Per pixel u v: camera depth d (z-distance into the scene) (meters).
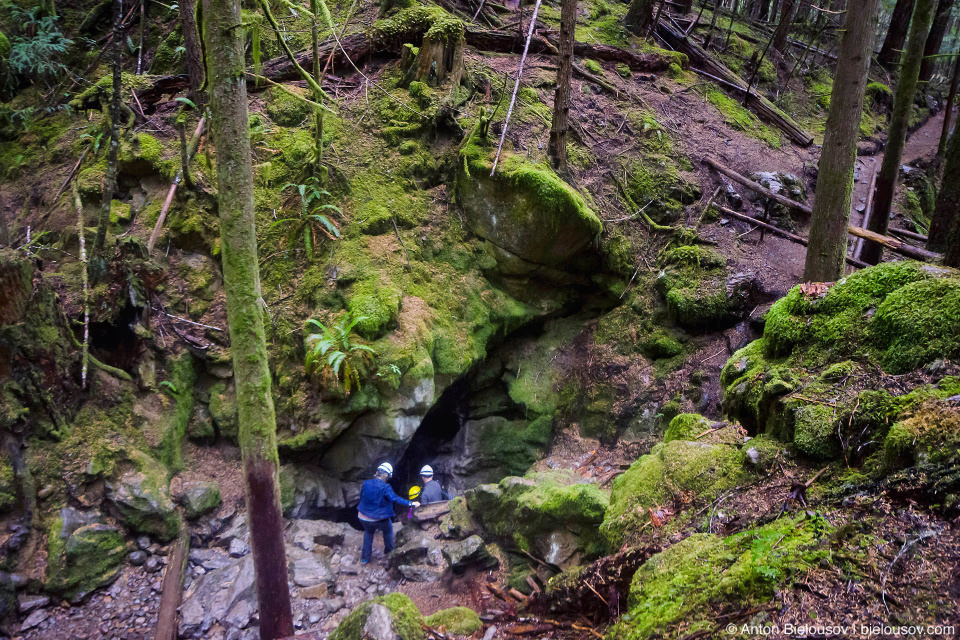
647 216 7.50
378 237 6.43
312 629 4.61
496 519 5.36
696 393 6.17
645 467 3.94
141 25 7.61
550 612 3.75
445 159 7.09
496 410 7.08
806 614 2.41
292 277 6.17
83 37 8.14
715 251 7.14
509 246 6.80
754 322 6.41
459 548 5.00
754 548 2.78
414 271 6.41
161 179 6.33
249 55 7.40
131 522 4.95
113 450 5.11
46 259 5.94
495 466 6.86
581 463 6.42
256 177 6.49
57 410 4.94
